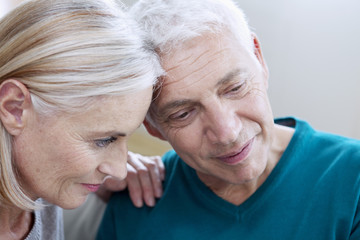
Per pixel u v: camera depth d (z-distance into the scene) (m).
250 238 1.12
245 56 1.00
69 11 0.84
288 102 2.05
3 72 0.84
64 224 1.46
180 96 0.97
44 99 0.83
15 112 0.86
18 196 0.94
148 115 1.10
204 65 0.95
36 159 0.89
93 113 0.83
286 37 1.97
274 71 2.04
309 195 1.12
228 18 0.99
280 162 1.15
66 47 0.81
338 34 1.88
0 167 0.90
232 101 1.00
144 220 1.26
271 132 1.08
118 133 0.87
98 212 1.44
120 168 0.94
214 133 1.00
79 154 0.87
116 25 0.86
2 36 0.86
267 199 1.13
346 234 1.06
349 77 1.90
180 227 1.20
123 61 0.83
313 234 1.08
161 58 0.96
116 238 1.31
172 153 1.38
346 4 1.83
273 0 1.94
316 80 1.97
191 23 0.96
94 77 0.81
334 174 1.12
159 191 1.27
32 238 1.07
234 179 1.09
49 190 0.92
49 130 0.85
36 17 0.84
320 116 2.01
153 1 1.03
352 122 1.95
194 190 1.22
